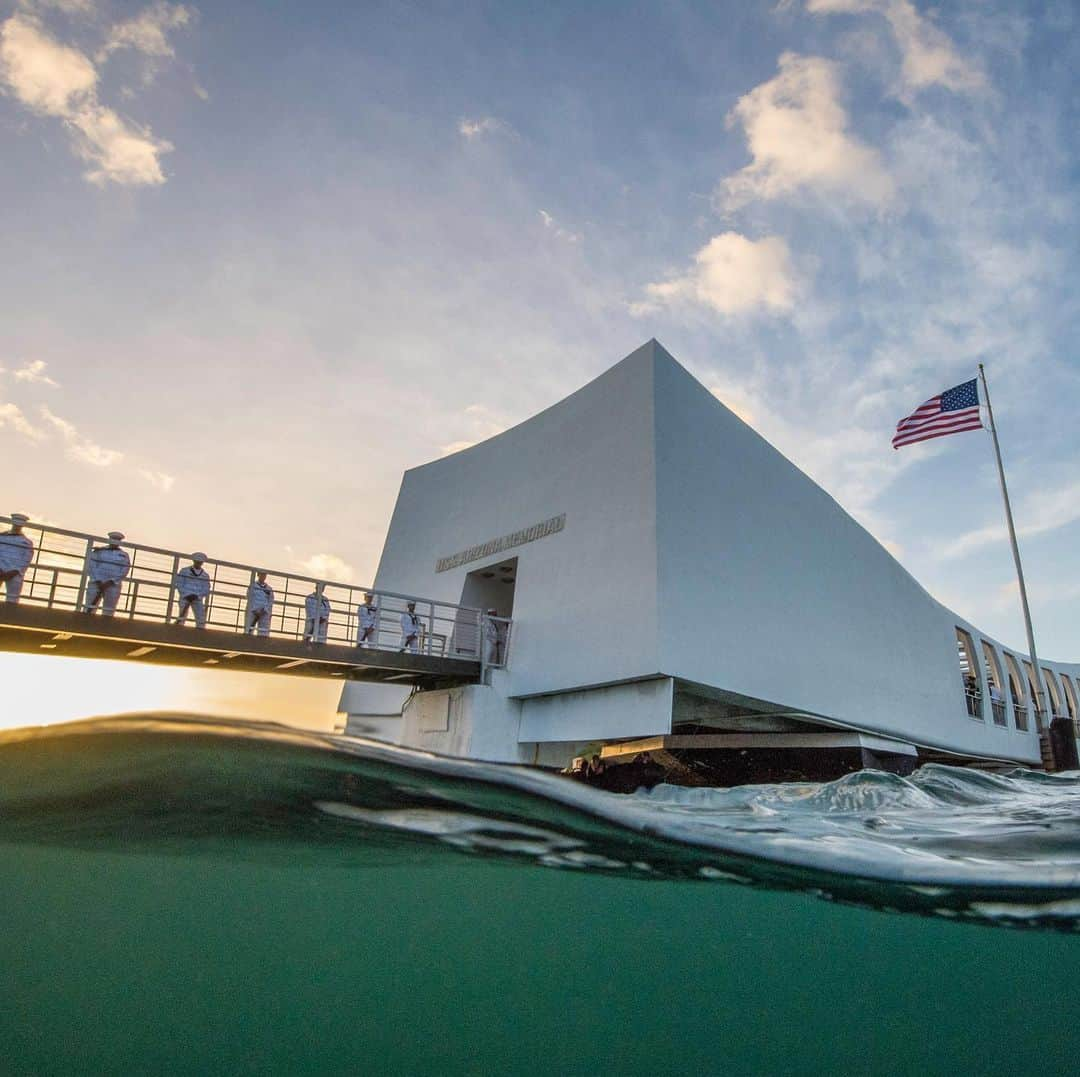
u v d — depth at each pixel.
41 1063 8.59
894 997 11.52
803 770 21.81
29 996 9.26
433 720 21.12
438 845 8.65
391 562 28.34
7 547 14.02
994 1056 10.86
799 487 24.78
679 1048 10.88
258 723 6.90
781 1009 11.31
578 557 20.33
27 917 9.73
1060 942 9.12
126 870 9.20
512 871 9.31
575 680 19.09
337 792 7.71
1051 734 34.66
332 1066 9.50
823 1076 10.07
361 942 10.39
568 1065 10.26
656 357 20.16
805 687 21.84
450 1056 10.35
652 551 18.09
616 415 20.59
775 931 10.12
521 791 7.61
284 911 9.90
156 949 9.84
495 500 24.38
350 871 9.26
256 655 16.70
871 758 22.50
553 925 10.23
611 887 9.70
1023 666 40.94
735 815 9.70
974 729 32.62
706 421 21.25
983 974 10.48
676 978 11.08
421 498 28.48
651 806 8.70
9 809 7.73
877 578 28.08
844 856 7.99
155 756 7.15
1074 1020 11.84
